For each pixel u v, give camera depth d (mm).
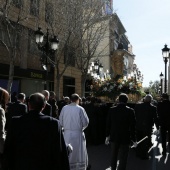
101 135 12328
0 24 17734
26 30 22172
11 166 3443
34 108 3506
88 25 23359
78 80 33906
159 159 9328
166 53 19047
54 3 22359
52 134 3391
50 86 28312
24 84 25000
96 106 11977
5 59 22047
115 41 45344
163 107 9836
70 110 6812
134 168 8039
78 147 6625
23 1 20609
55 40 15352
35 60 25484
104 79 14797
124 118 6605
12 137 3422
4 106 4734
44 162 3318
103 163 8508
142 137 9281
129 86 13844
